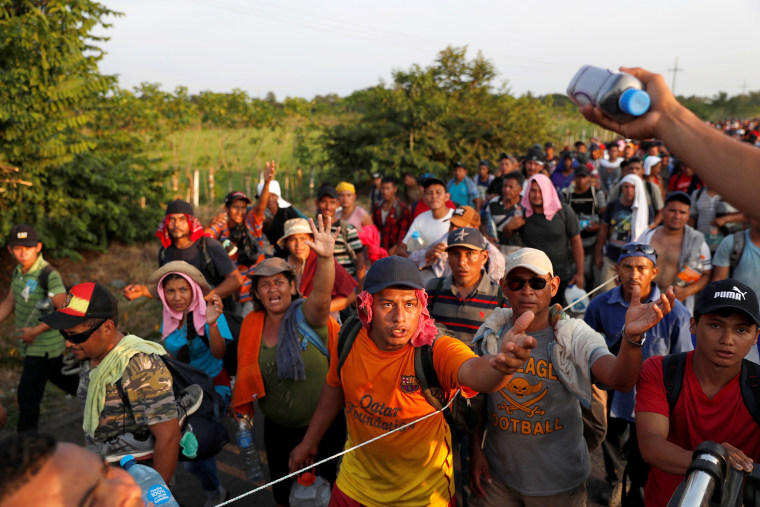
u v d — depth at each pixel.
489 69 23.55
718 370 2.46
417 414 2.65
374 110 22.06
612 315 4.18
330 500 3.04
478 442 3.16
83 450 0.91
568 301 5.45
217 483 4.21
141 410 2.83
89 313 2.80
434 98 21.78
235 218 6.36
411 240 6.35
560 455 2.92
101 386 2.84
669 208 5.27
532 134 23.28
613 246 6.94
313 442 3.17
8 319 7.85
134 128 17.28
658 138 0.95
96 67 8.77
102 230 10.66
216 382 4.34
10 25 7.77
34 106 8.24
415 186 12.62
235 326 4.36
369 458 2.82
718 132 0.88
